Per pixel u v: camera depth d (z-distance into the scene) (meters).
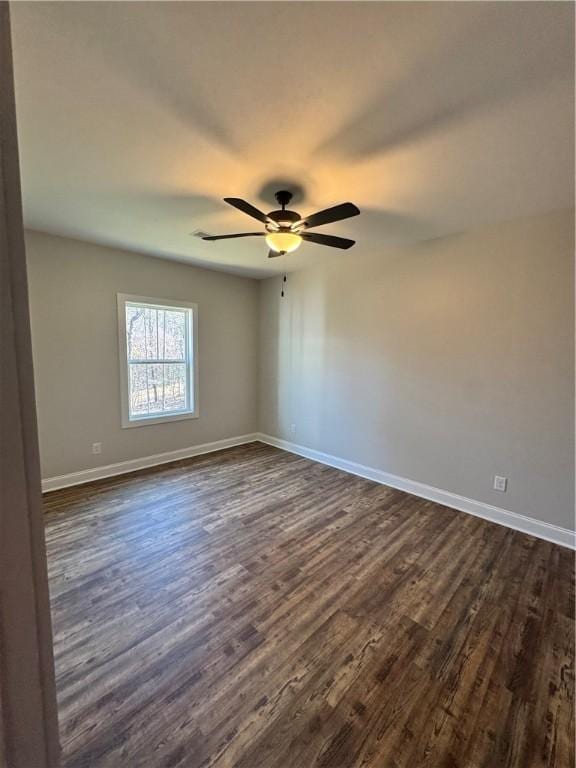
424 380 3.27
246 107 1.49
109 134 1.67
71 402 3.42
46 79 1.33
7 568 0.44
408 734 1.26
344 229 2.92
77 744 1.22
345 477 3.78
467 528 2.74
